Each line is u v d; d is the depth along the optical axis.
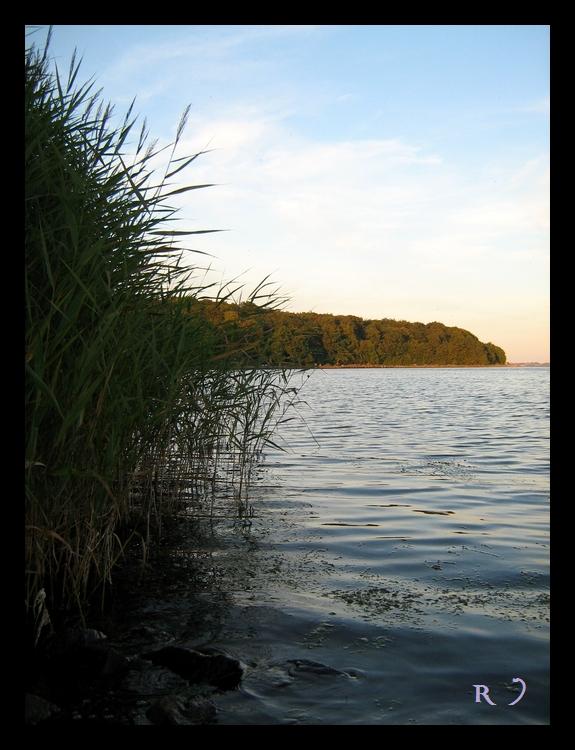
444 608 3.59
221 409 5.77
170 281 4.40
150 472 4.71
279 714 2.45
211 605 3.58
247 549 4.74
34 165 3.11
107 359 3.52
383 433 13.05
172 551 4.66
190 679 2.72
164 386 4.72
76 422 3.29
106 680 2.69
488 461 9.29
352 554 4.64
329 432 13.23
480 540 5.06
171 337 4.57
